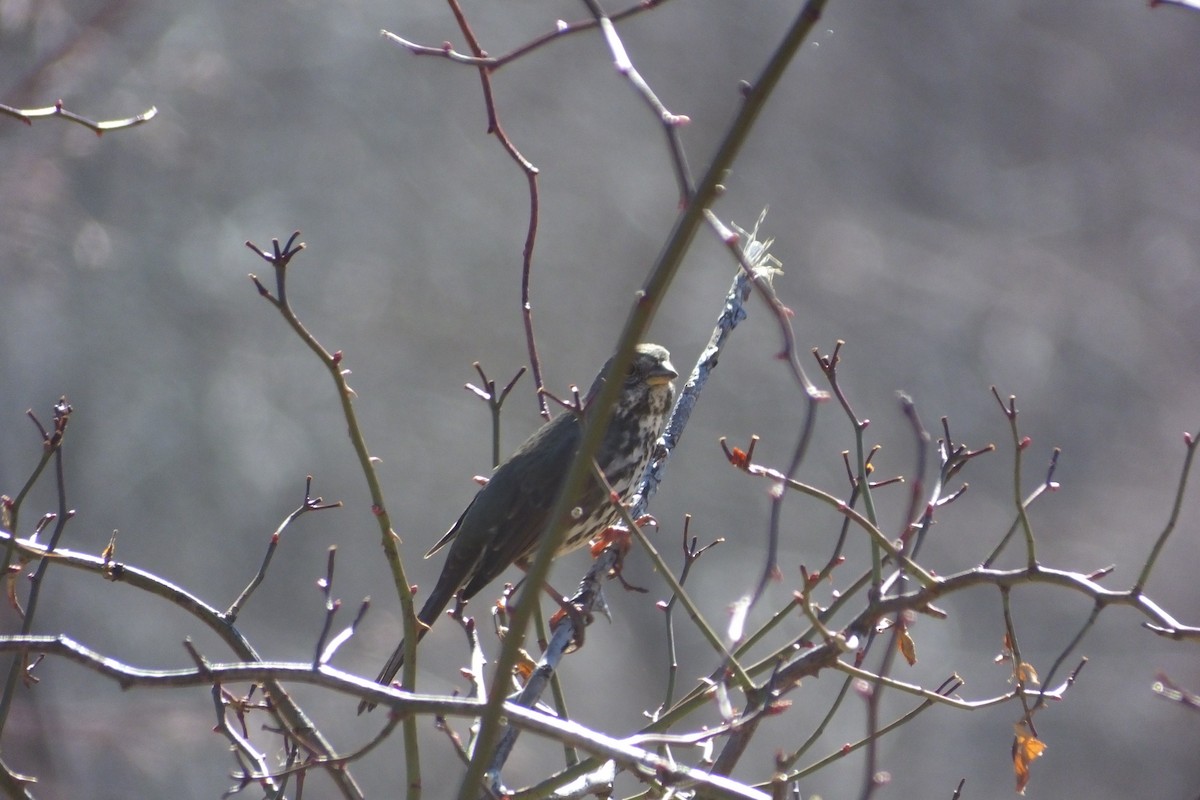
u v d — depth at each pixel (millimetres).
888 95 23922
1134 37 25250
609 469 6785
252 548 18312
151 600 17297
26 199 15219
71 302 17125
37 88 14812
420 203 20641
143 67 17297
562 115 21891
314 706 17297
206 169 18828
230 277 18828
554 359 20734
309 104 20078
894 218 23281
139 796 13586
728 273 21797
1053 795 19344
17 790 4676
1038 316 22875
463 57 4297
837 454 21062
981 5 24688
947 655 20109
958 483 21531
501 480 6848
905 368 22094
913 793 19031
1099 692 19844
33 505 16688
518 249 21047
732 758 4270
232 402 18516
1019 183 24094
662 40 22766
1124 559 20938
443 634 17422
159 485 17750
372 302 19938
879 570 4297
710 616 19844
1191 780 19281
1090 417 22406
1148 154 24766
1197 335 23344
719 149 3463
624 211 21781
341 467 19078
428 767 17172
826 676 19422
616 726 19375
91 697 16156
